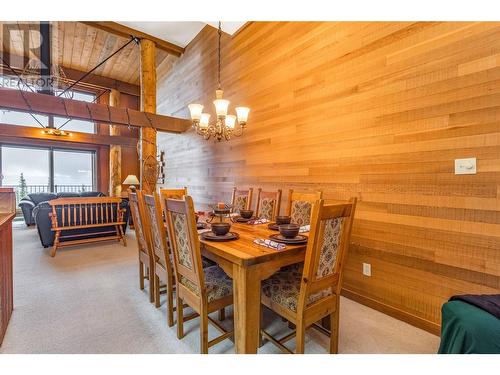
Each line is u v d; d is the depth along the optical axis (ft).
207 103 16.03
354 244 8.05
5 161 24.03
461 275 5.91
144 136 16.62
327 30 8.89
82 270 10.38
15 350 5.49
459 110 5.93
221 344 5.72
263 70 11.69
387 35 7.23
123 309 7.26
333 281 5.16
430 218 6.41
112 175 25.14
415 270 6.67
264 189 11.76
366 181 7.73
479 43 5.66
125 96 26.45
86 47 18.83
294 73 10.16
